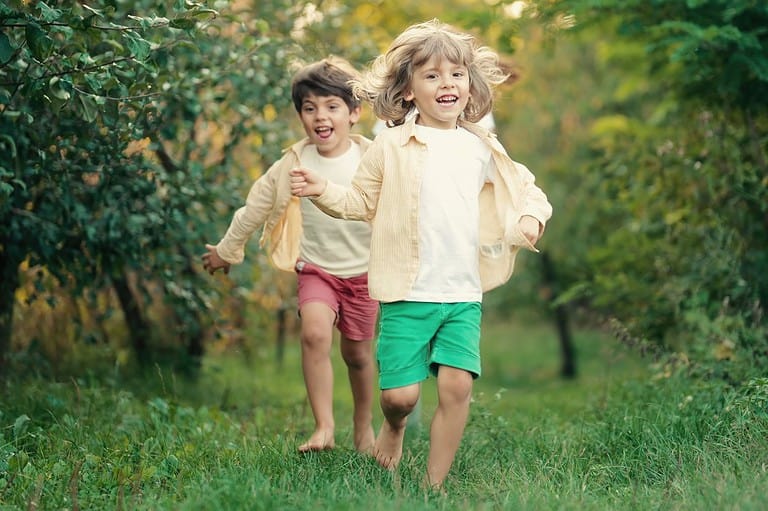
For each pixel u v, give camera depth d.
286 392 8.29
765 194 6.73
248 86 6.57
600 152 12.28
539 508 3.37
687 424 4.43
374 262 4.01
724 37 6.01
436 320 3.94
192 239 6.39
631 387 6.24
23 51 4.39
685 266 7.22
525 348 18.61
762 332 5.73
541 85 13.60
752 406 4.40
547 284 14.60
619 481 3.99
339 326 4.75
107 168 5.29
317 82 4.70
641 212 7.84
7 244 5.70
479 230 4.17
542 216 4.07
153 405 5.13
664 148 7.42
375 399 9.05
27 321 7.27
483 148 4.15
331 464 4.12
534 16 7.12
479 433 4.89
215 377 8.36
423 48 4.05
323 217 4.64
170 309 7.97
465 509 3.32
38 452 4.27
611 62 9.91
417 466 4.22
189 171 6.10
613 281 7.58
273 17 7.37
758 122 7.16
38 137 4.86
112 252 6.08
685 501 3.42
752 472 3.68
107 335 7.66
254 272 7.55
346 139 4.85
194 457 4.25
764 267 6.71
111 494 3.69
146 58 4.50
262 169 7.83
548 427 5.27
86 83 4.40
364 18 9.90
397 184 4.00
